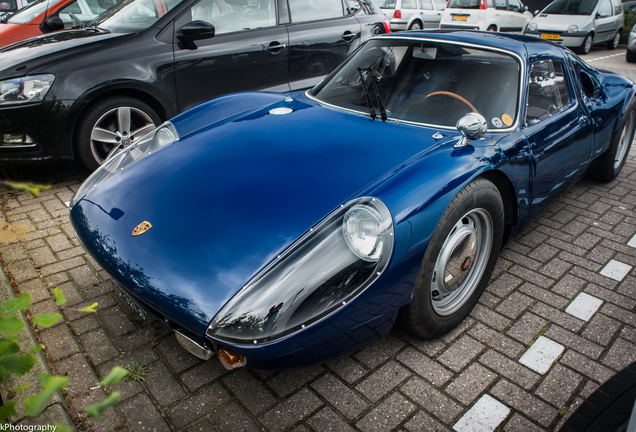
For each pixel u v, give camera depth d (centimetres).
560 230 336
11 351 81
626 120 386
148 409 183
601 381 203
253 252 167
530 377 204
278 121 254
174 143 247
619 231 336
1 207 347
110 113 385
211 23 431
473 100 249
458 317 226
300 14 487
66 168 425
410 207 176
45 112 351
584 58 1198
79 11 613
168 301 165
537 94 268
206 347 164
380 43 299
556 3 1315
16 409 170
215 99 301
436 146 216
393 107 258
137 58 388
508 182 231
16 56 364
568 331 234
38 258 280
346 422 180
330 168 200
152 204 197
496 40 278
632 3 1659
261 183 195
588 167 347
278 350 157
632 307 254
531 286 270
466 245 213
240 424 178
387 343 222
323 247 166
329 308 161
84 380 194
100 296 247
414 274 183
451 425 180
